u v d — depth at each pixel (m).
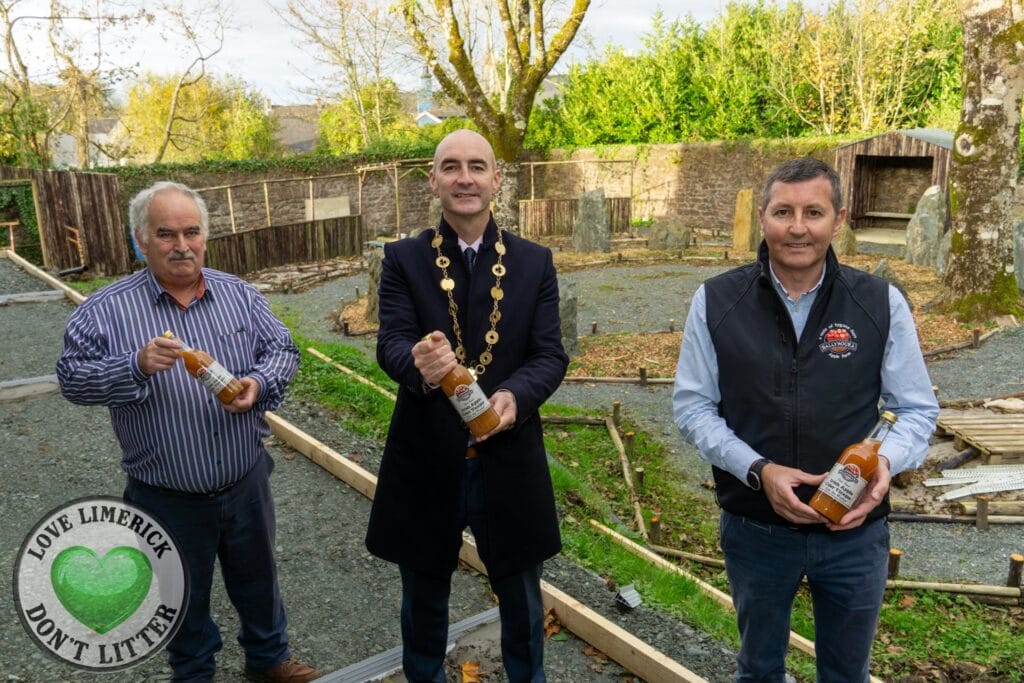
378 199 28.53
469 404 2.37
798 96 28.70
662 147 29.12
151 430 2.72
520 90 16.77
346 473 5.54
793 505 2.31
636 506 6.69
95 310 2.71
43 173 18.70
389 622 3.93
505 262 2.66
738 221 21.73
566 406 9.30
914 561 6.00
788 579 2.54
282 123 59.47
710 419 2.58
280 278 19.86
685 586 4.73
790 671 3.96
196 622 2.98
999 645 4.82
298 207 26.66
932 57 26.67
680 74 29.66
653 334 12.70
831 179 2.39
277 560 4.49
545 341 2.69
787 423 2.47
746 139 26.44
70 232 19.06
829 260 2.50
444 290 2.65
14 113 23.73
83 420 6.32
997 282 12.02
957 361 10.52
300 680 3.28
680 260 19.84
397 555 2.71
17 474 5.35
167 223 2.63
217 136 42.78
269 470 3.09
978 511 6.45
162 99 41.91
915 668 4.56
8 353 7.90
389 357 2.55
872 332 2.45
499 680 3.37
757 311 2.52
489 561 2.70
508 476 2.64
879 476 2.30
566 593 4.29
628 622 4.04
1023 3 11.15
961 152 11.94
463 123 31.92
